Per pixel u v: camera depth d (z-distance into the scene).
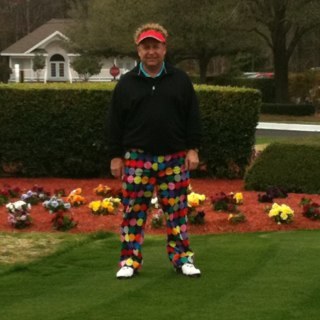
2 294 5.64
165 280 5.90
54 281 6.00
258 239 7.52
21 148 12.31
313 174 10.39
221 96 11.78
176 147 5.71
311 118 34.22
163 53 5.65
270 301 5.34
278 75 36.12
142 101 5.64
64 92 12.05
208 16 31.97
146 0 33.75
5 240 7.43
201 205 9.05
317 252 6.87
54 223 8.00
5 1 82.81
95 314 5.09
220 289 5.65
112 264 6.55
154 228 7.95
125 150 5.80
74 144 12.16
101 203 8.66
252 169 10.81
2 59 68.88
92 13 40.44
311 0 30.06
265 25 34.91
